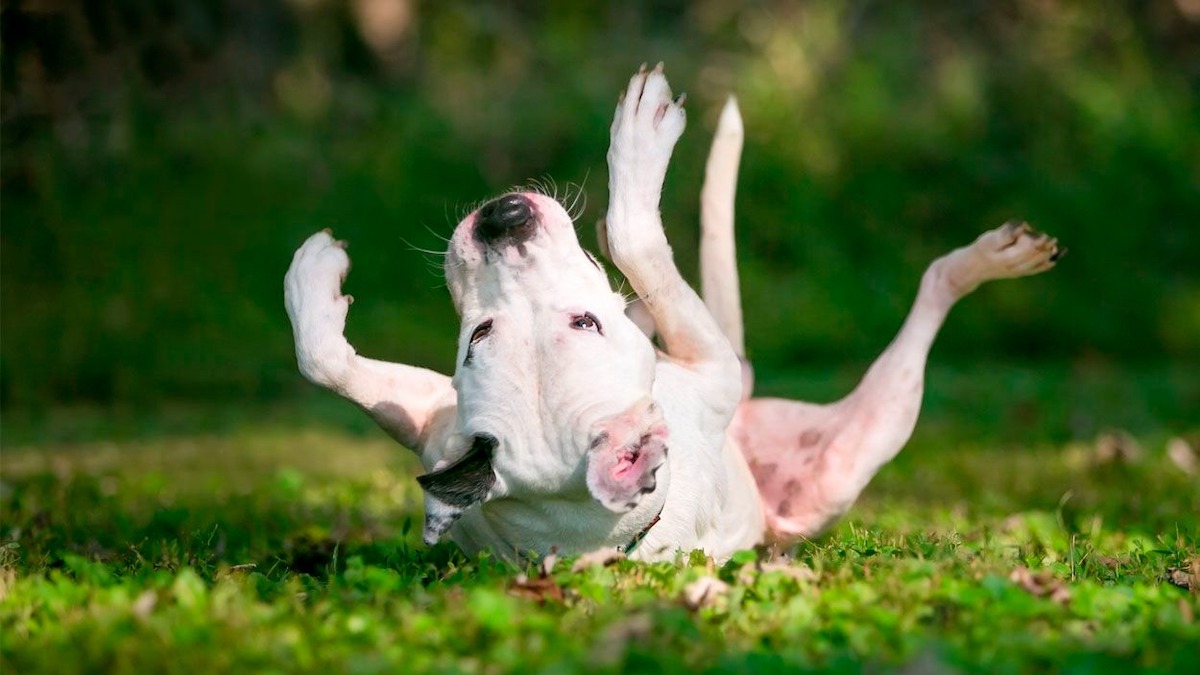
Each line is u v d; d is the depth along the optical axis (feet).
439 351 53.21
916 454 35.19
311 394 51.13
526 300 15.89
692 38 66.39
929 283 21.12
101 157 52.90
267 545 22.00
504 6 67.21
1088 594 15.34
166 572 16.71
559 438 15.48
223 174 55.26
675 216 55.72
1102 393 47.70
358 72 66.23
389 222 57.31
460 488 15.57
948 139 62.90
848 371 54.85
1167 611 14.80
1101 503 26.45
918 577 15.28
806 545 19.99
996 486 29.78
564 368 15.55
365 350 52.70
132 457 36.81
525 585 15.06
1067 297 60.95
